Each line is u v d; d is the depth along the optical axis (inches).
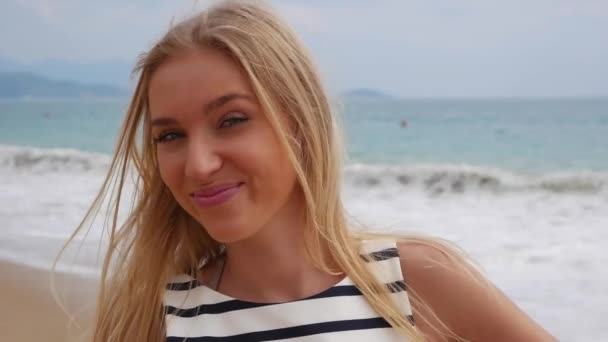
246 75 65.4
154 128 68.3
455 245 78.0
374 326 68.7
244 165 64.1
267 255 72.0
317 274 72.4
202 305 74.2
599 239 287.7
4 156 652.1
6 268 204.4
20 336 159.8
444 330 70.8
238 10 70.3
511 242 285.3
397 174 492.7
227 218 64.9
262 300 72.6
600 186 451.5
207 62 65.0
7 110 2514.8
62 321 165.3
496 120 1320.1
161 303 79.6
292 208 72.5
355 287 70.6
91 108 2539.4
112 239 83.7
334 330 68.1
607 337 166.6
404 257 72.9
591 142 824.3
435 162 727.1
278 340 69.0
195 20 69.2
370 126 1244.5
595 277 222.2
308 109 71.0
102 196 83.9
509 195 434.6
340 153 76.5
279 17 72.7
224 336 71.1
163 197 80.6
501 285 216.4
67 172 593.0
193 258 81.2
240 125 64.8
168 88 65.4
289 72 69.7
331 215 72.9
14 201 387.2
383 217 359.3
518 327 69.3
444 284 71.1
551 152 756.6
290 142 69.1
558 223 331.3
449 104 2775.6
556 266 240.2
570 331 172.1
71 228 287.3
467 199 426.3
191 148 64.4
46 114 2001.7
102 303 85.3
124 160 80.8
